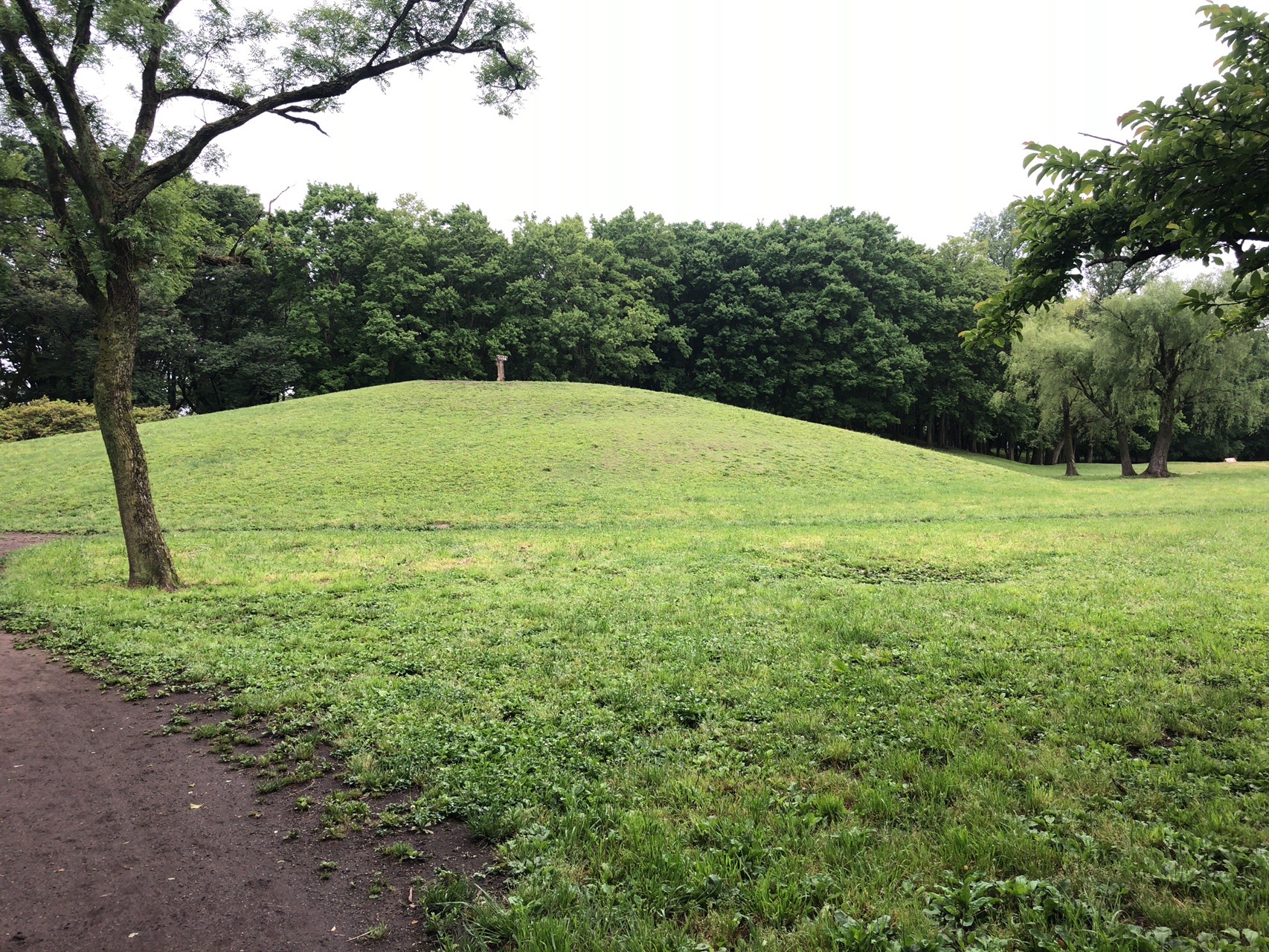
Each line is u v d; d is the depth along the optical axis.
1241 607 10.20
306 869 4.56
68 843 4.89
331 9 13.81
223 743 6.42
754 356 62.00
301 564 15.54
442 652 8.83
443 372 56.19
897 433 69.69
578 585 12.84
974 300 61.59
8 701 7.59
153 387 52.22
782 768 5.56
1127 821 4.60
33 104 12.73
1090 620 9.66
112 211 12.87
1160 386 41.62
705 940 3.68
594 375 62.19
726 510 23.95
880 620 9.91
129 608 11.34
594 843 4.60
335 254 53.56
